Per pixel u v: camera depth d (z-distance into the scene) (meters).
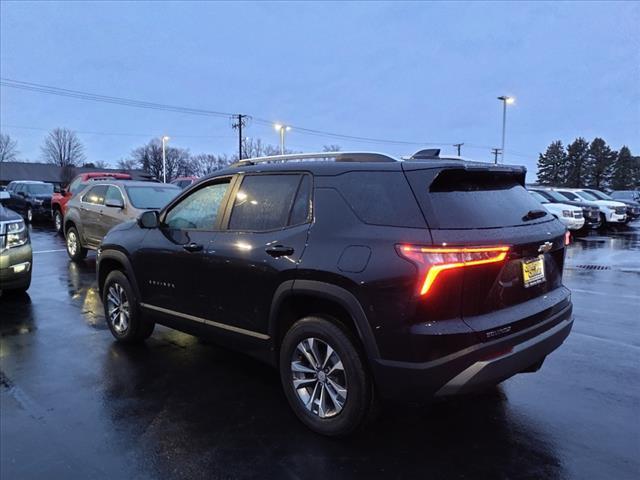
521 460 2.93
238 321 3.70
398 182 2.96
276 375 4.29
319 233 3.15
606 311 6.46
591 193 22.55
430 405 3.65
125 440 3.22
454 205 2.90
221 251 3.75
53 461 2.99
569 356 4.67
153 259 4.46
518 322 2.96
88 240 9.74
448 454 3.01
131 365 4.52
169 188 9.66
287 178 3.54
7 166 75.12
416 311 2.67
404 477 2.78
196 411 3.62
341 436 3.14
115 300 5.13
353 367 2.99
